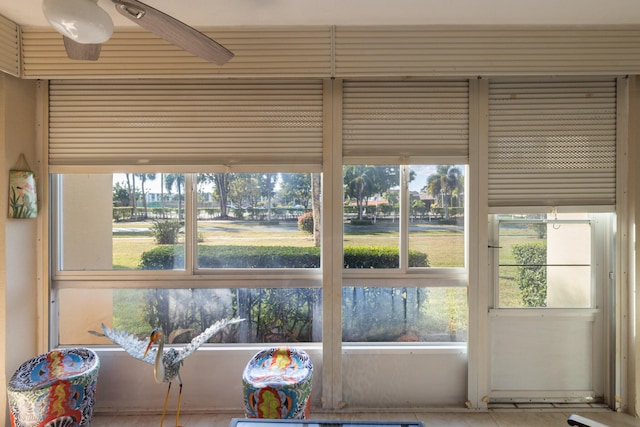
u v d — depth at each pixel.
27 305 2.26
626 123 2.32
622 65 2.12
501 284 2.43
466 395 2.36
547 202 2.34
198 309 2.44
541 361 2.42
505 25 2.13
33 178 2.24
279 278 2.41
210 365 2.35
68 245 2.43
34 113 2.30
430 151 2.33
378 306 2.44
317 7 1.94
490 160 2.35
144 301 2.44
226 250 2.45
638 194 2.29
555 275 2.43
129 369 2.33
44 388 1.88
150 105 2.31
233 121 2.33
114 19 2.04
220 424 2.20
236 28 2.13
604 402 2.39
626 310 2.31
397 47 2.14
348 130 2.34
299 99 2.33
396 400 2.37
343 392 2.37
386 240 2.42
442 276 2.40
